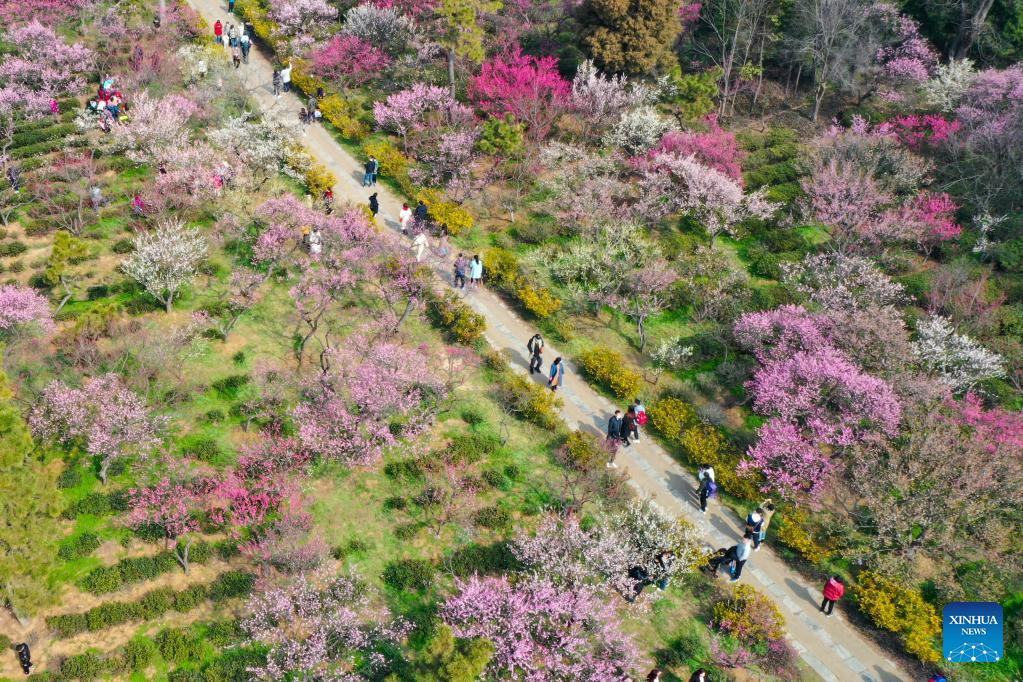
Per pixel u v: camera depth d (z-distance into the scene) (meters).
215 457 34.72
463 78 60.78
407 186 51.16
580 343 42.84
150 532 32.00
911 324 44.66
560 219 48.78
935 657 30.73
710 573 32.84
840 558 34.28
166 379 37.59
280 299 42.91
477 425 37.44
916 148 56.88
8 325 37.06
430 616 30.28
